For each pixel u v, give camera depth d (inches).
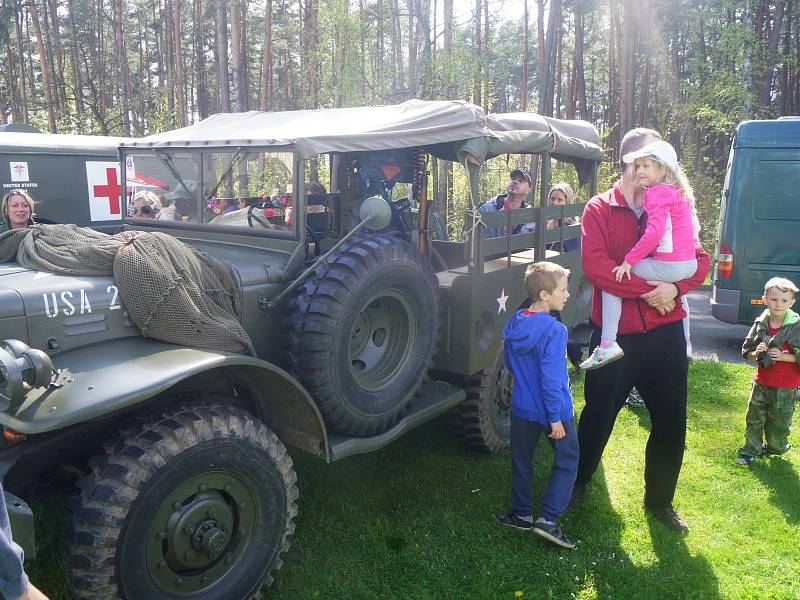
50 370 94.5
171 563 105.7
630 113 896.9
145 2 1560.0
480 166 165.3
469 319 166.1
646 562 139.0
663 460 150.6
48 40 1245.7
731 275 318.0
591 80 1515.7
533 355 143.1
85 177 338.3
